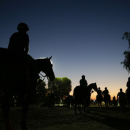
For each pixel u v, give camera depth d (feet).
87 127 16.84
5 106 10.33
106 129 15.53
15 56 11.55
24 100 12.62
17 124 19.57
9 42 12.81
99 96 60.44
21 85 11.70
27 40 13.17
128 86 34.17
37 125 18.57
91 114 33.78
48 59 16.01
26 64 12.09
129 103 33.83
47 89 290.76
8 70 10.91
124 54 77.10
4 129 16.24
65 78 304.30
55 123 20.21
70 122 21.07
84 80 39.99
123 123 19.90
